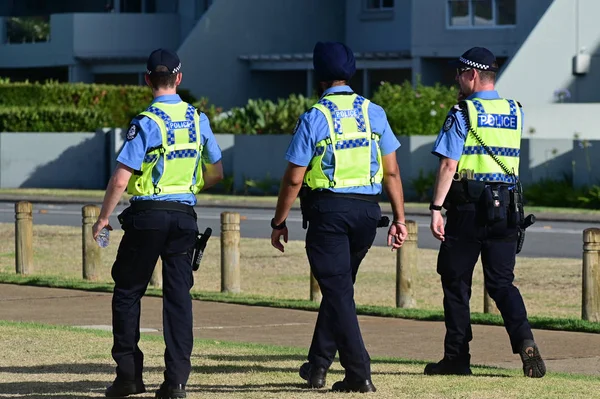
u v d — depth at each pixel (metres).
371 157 23.64
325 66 23.81
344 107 23.58
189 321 23.12
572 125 103.50
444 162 25.64
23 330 33.59
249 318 38.59
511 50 120.88
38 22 149.25
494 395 23.61
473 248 25.89
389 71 140.00
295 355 29.66
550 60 113.94
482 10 122.75
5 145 117.00
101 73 149.12
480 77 26.20
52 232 68.44
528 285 47.03
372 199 23.75
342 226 23.42
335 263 23.44
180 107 23.09
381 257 56.69
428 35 125.81
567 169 94.06
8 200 100.81
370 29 139.88
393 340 33.94
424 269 52.06
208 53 140.00
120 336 23.36
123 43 145.75
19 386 24.95
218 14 140.12
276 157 107.06
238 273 45.53
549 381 25.52
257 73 143.00
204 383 25.16
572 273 50.25
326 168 23.45
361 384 23.70
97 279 48.75
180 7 148.75
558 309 41.16
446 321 26.42
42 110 119.56
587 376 27.14
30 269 51.12
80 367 27.34
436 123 100.88
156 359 28.69
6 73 156.88
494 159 25.70
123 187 22.52
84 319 37.81
